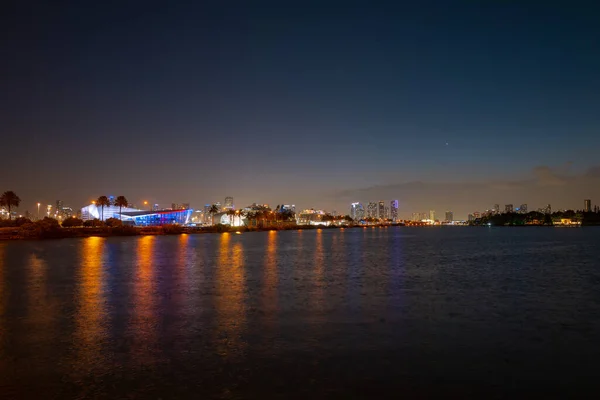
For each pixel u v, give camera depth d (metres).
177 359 15.72
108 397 12.55
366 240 130.38
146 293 30.52
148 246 94.12
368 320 21.84
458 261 57.12
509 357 15.91
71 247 89.50
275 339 18.28
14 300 27.72
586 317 22.59
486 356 16.02
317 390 12.97
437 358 15.77
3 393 12.84
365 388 13.11
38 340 18.23
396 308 25.00
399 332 19.44
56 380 13.80
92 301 27.30
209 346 17.28
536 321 21.69
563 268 48.06
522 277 39.91
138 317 22.58
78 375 14.21
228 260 58.34
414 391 12.91
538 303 26.75
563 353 16.39
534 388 13.14
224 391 12.92
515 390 12.98
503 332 19.45
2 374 14.32
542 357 15.92
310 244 105.06
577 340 18.17
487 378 13.89
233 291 31.42
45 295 29.66
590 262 55.28
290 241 123.50
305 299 28.05
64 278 38.97
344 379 13.79
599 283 35.81
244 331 19.64
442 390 12.98
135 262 55.06
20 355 16.23
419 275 41.50
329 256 65.94
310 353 16.34
